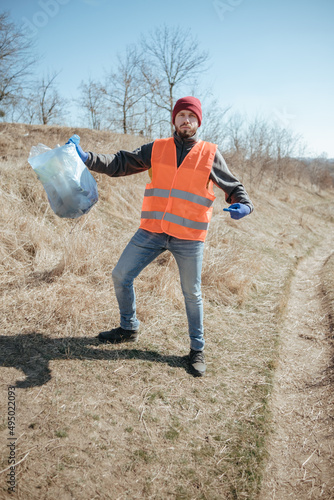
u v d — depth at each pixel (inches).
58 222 183.3
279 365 124.7
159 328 127.6
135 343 115.2
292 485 77.9
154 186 98.3
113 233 200.4
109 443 76.4
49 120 949.8
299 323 166.4
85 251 156.9
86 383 92.7
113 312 129.1
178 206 95.5
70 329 114.8
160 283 152.5
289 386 115.5
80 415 82.0
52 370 95.2
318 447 89.7
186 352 116.3
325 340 148.3
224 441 83.3
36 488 64.0
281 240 333.1
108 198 234.8
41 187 195.0
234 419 91.1
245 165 604.1
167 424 84.9
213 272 175.3
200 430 85.3
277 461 83.7
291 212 513.3
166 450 77.7
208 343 127.3
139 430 81.4
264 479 76.5
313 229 462.6
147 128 507.2
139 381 97.6
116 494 66.3
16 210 170.6
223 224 293.3
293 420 99.4
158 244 99.6
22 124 443.2
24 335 107.9
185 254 98.1
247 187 512.1
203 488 70.7
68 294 130.6
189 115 93.4
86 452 73.2
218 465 76.5
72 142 90.6
